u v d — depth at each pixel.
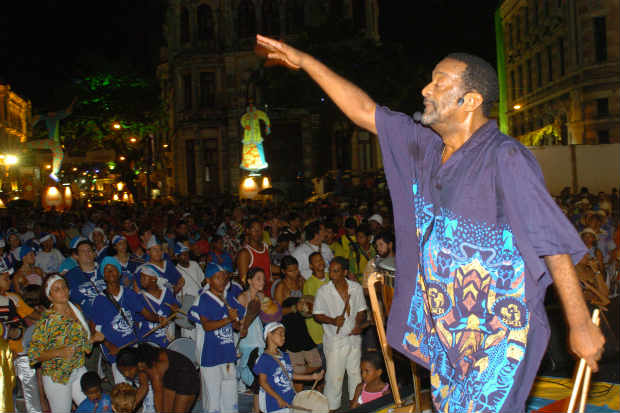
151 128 52.72
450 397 2.31
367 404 4.70
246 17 49.22
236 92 49.06
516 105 43.91
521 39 43.19
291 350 7.45
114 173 50.66
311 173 46.97
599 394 4.29
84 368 6.52
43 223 12.80
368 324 7.35
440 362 2.35
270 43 2.74
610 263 10.85
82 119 50.84
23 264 9.34
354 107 2.57
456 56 2.25
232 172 49.00
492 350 2.19
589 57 33.22
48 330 6.30
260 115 44.19
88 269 8.49
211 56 49.47
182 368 6.31
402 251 2.47
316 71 2.66
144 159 56.31
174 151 54.22
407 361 4.46
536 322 2.14
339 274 7.16
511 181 2.06
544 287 2.12
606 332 5.40
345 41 32.78
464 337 2.22
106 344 7.04
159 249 8.66
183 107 50.34
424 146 2.37
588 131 33.53
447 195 2.22
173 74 52.12
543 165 23.94
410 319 2.47
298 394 6.24
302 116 47.06
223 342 6.93
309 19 47.78
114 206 23.64
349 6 47.31
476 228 2.17
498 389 2.17
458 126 2.24
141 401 6.39
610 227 11.35
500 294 2.17
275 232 13.80
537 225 2.02
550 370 4.88
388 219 13.62
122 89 51.25
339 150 46.88
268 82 31.53
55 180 36.97
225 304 6.96
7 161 36.97
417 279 2.44
